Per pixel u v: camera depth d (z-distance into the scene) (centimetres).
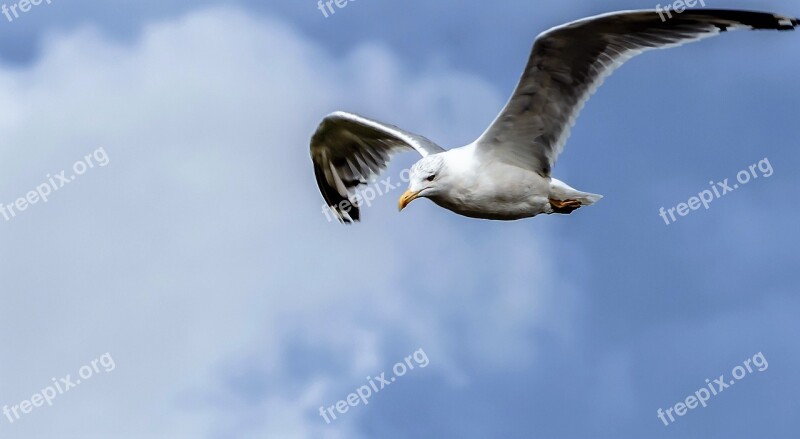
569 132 1392
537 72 1354
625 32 1340
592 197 1445
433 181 1412
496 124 1392
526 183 1414
